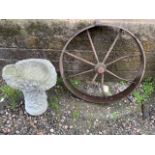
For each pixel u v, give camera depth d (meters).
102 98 2.25
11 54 2.25
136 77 2.22
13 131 2.11
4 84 2.30
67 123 2.16
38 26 2.09
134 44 2.17
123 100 2.28
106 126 2.17
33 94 2.02
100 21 2.07
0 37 2.15
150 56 2.26
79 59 2.16
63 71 2.17
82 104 2.25
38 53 2.24
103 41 2.17
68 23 2.08
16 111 2.18
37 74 1.94
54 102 2.23
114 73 2.34
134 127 2.18
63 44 2.18
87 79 2.36
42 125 2.14
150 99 2.29
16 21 2.07
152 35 2.13
